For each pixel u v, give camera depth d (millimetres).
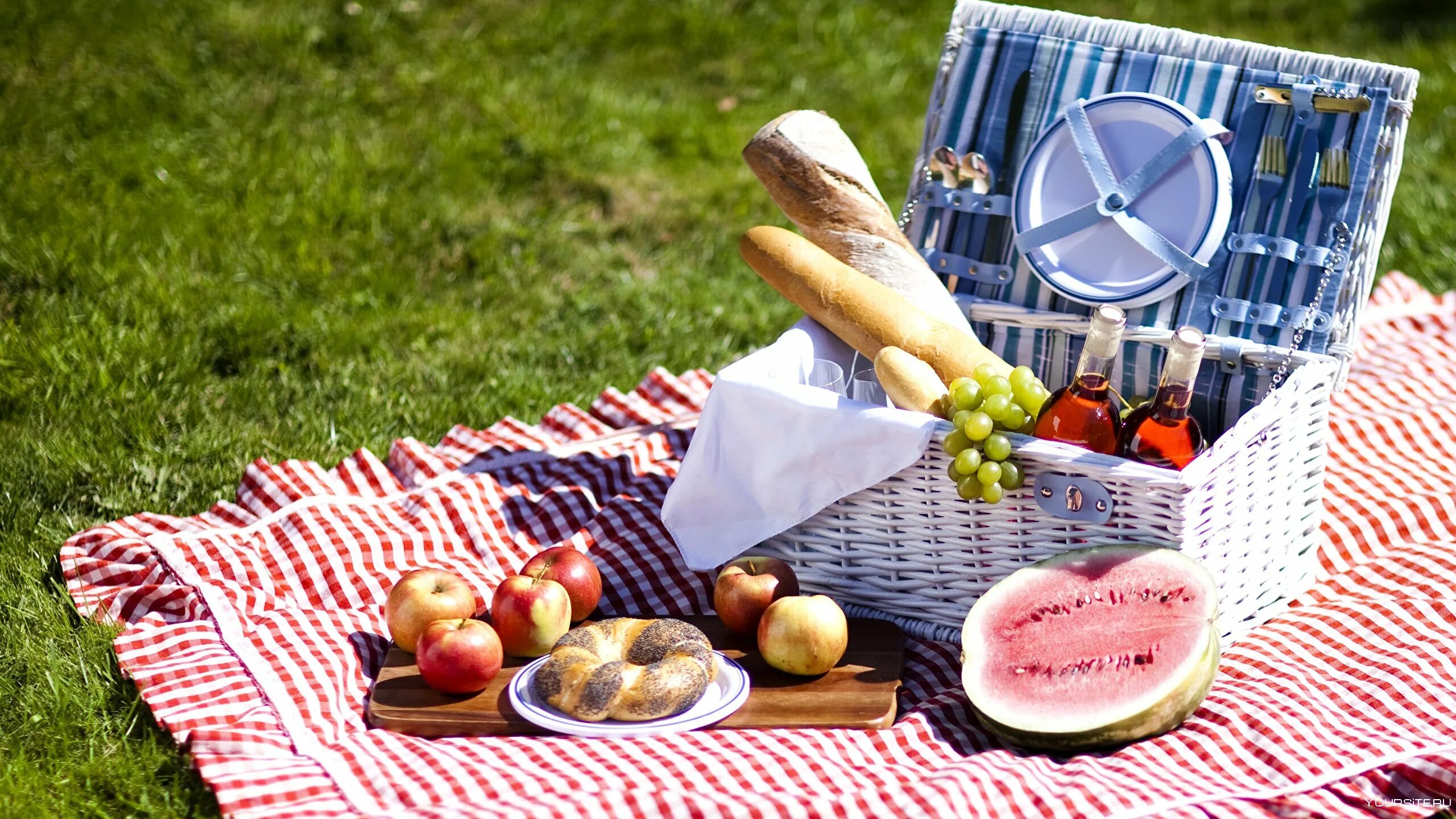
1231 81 3100
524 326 4867
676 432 3908
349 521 3256
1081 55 3277
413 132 6152
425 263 5246
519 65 6898
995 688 2436
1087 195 3207
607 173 6035
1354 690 2566
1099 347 2570
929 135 3426
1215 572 2664
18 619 2930
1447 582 2922
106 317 4500
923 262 3229
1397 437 3725
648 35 7352
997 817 2139
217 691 2568
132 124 5945
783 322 5023
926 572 2824
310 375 4402
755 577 2729
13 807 2377
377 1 7148
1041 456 2547
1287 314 2971
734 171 6188
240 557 3086
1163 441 2566
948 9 7969
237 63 6504
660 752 2332
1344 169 2938
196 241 5117
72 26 6586
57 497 3547
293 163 5750
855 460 2703
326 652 2703
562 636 2613
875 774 2258
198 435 3904
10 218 5090
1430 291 5199
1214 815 2152
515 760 2312
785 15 7707
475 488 3449
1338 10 8352
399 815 2105
